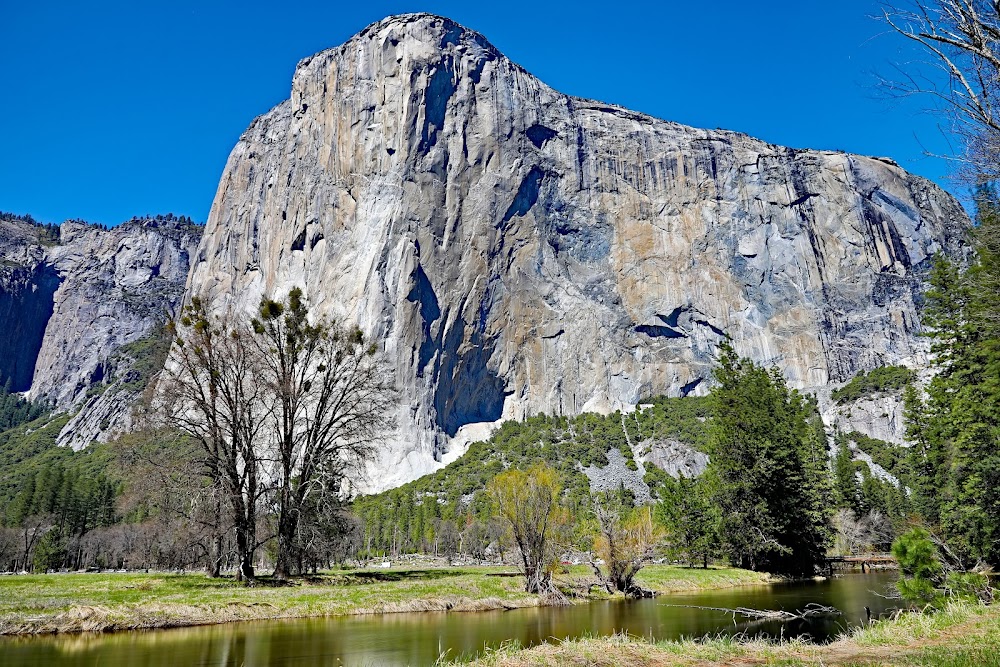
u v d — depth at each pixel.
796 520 57.09
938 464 46.62
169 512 33.41
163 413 32.44
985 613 17.50
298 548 33.00
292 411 33.44
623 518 57.88
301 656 17.94
